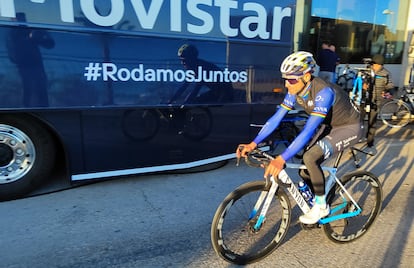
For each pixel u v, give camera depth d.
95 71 3.65
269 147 5.15
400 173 4.97
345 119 2.77
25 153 3.75
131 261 2.73
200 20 4.07
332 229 2.98
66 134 3.75
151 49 3.87
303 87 2.59
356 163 5.19
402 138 7.05
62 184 4.16
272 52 4.64
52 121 3.66
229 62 4.37
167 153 4.31
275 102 4.83
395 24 11.02
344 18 9.81
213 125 4.52
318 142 2.73
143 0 3.73
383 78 6.03
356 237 3.11
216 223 2.57
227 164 5.12
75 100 3.62
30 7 3.29
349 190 3.10
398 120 8.50
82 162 3.89
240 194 2.60
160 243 3.01
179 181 4.43
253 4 4.36
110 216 3.46
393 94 10.61
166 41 3.92
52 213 3.49
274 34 4.60
